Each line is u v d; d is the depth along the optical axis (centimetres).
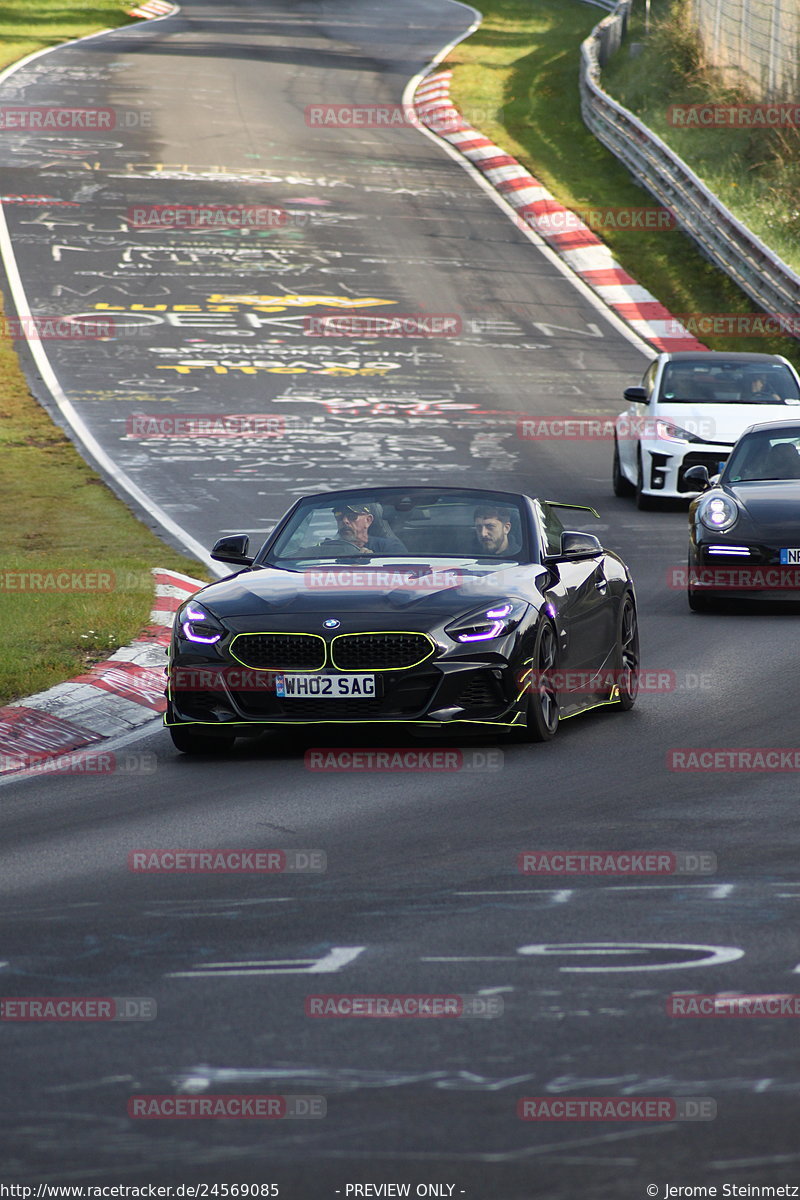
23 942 1716
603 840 2108
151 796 2489
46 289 10431
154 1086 1305
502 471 6775
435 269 11231
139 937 1725
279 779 2583
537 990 1520
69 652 3434
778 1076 1298
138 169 13838
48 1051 1388
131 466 6681
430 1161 1159
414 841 2136
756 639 3900
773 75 14012
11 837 2244
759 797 2352
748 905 1789
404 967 1598
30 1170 1159
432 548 3039
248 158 14338
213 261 11262
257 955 1650
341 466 6769
